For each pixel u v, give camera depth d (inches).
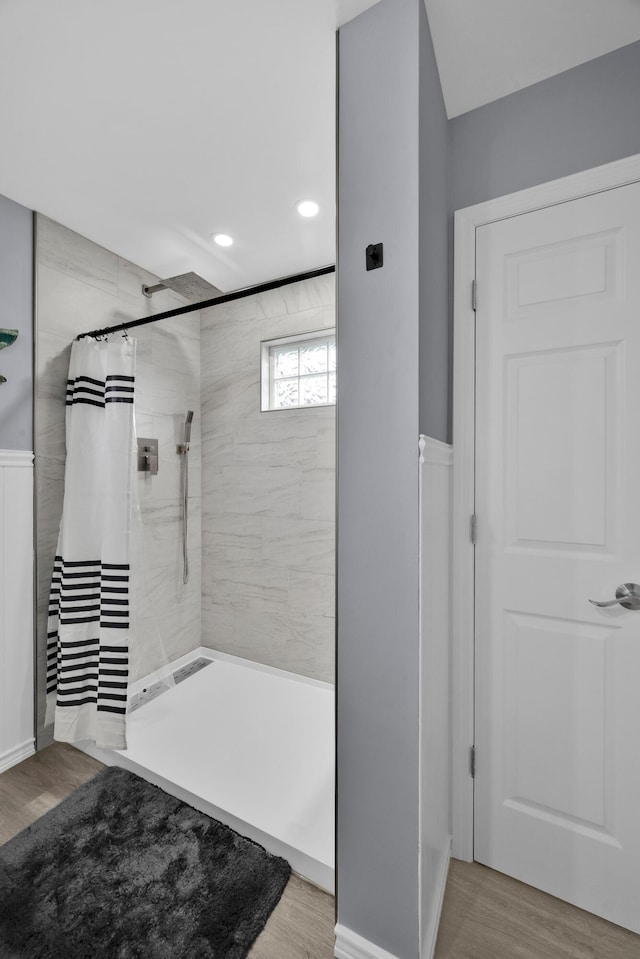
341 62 44.9
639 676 48.7
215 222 81.5
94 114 57.1
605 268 50.0
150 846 58.2
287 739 81.4
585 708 51.5
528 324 54.0
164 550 107.2
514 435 55.1
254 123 58.8
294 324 102.3
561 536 52.6
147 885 52.6
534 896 52.9
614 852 49.9
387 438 42.3
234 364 110.7
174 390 108.8
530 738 54.5
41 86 52.8
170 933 47.2
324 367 101.1
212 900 50.8
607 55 49.2
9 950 45.6
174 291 108.0
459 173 57.8
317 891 52.9
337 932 45.6
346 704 45.0
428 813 44.8
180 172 68.2
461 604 57.8
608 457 50.3
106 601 75.5
